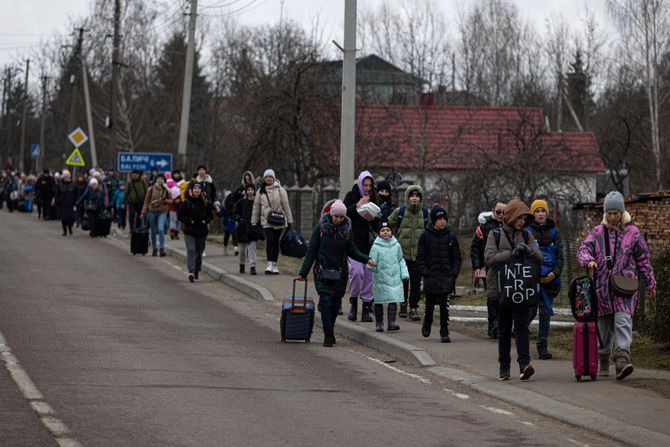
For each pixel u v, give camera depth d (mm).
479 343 23250
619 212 18844
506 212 18875
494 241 18891
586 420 15344
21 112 174750
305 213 51594
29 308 26516
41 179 69625
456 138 71250
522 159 53438
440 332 23469
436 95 93625
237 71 88688
